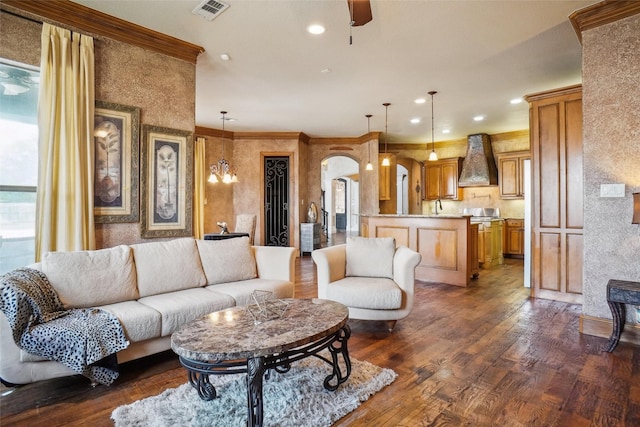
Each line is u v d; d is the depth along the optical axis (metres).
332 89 4.93
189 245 3.16
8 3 2.60
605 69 2.92
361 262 3.54
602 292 3.01
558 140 4.13
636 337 2.86
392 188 8.34
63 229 2.78
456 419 1.85
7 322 2.01
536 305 3.99
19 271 2.26
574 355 2.64
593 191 3.02
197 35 3.36
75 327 2.09
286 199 7.81
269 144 7.80
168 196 3.46
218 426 1.77
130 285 2.67
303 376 2.28
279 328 1.93
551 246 4.21
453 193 8.38
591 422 1.82
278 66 4.11
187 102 3.59
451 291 4.67
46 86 2.73
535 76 4.42
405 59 3.91
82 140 2.88
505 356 2.63
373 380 2.22
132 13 2.96
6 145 2.76
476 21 3.10
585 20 2.96
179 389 2.13
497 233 6.98
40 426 1.80
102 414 1.91
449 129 7.52
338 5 2.85
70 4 2.80
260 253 3.57
